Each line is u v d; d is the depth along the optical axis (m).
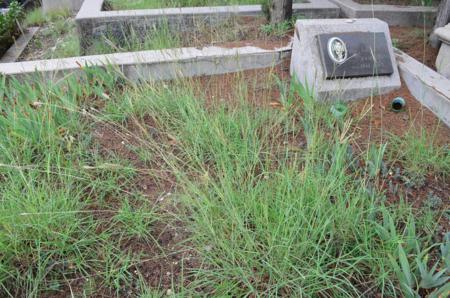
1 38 5.84
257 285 1.69
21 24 7.18
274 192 2.05
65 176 2.15
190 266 1.84
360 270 1.75
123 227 2.02
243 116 2.65
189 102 2.75
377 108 2.95
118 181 2.33
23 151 2.42
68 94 2.90
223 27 4.40
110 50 4.46
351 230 1.86
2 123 2.51
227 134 2.49
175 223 2.06
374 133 2.68
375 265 1.73
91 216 2.00
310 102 2.72
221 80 3.38
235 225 1.88
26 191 2.14
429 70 3.12
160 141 2.64
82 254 1.87
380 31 3.08
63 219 1.94
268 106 2.93
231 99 3.02
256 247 1.76
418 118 2.82
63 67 3.26
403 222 1.96
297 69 3.20
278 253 1.73
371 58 3.01
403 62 3.27
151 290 1.74
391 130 2.70
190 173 2.32
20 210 1.90
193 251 1.91
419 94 3.00
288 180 1.92
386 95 3.08
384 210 1.84
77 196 2.08
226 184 2.03
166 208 2.12
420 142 2.39
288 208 1.79
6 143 2.43
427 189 2.22
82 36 4.67
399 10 4.65
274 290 1.64
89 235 1.95
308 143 2.40
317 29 3.00
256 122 2.63
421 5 4.98
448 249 1.72
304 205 1.91
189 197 1.96
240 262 1.78
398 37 4.08
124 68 3.30
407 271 1.56
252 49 3.52
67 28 6.66
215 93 3.16
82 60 3.40
